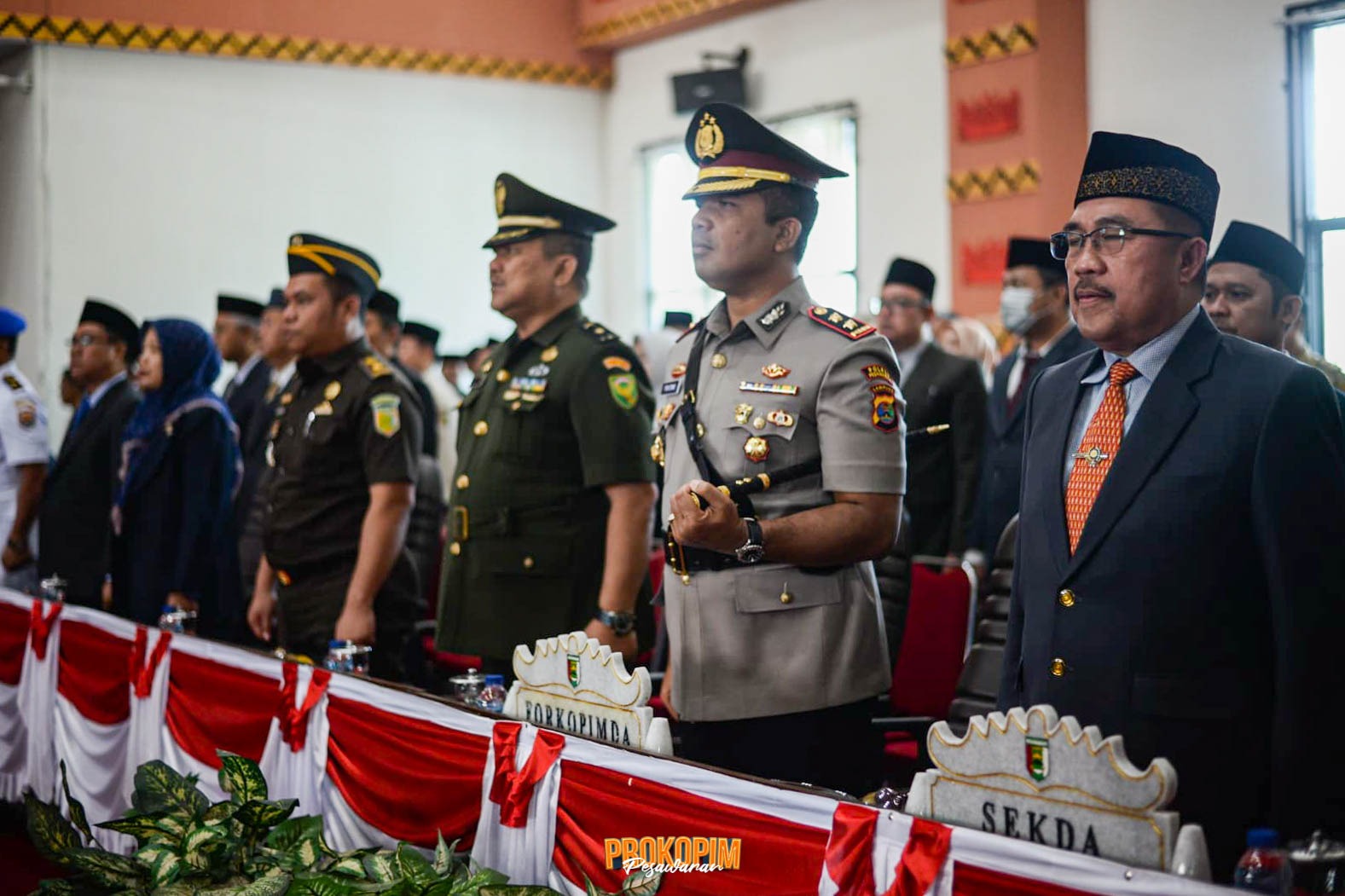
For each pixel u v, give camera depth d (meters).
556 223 3.18
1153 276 1.87
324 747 2.68
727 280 2.49
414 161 10.11
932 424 4.75
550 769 2.14
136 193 9.33
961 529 4.67
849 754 2.41
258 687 2.89
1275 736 1.74
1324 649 1.74
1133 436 1.88
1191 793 1.80
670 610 2.49
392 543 3.47
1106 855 1.55
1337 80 5.80
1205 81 6.27
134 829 2.32
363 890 2.05
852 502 2.33
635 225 10.30
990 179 7.34
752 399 2.44
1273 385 1.80
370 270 3.67
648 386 3.16
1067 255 1.96
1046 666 1.92
